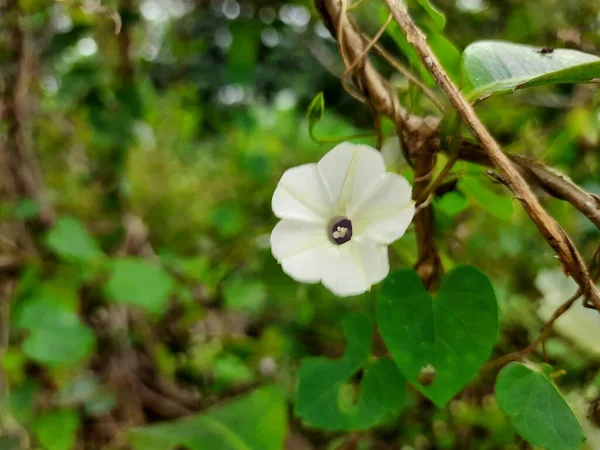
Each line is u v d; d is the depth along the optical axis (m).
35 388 0.26
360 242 0.12
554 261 0.28
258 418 0.15
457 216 0.26
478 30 0.34
